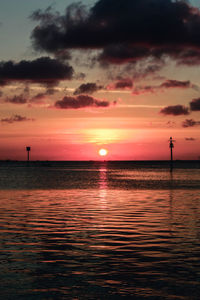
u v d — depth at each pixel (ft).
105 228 72.79
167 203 118.93
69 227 73.87
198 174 404.98
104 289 37.04
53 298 34.58
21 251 53.26
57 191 167.84
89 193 157.99
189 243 58.80
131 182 246.88
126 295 35.40
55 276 41.22
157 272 42.80
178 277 40.88
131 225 76.23
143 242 59.67
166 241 60.39
